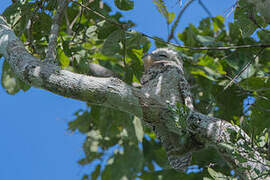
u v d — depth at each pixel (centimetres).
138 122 1132
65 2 823
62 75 670
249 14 744
